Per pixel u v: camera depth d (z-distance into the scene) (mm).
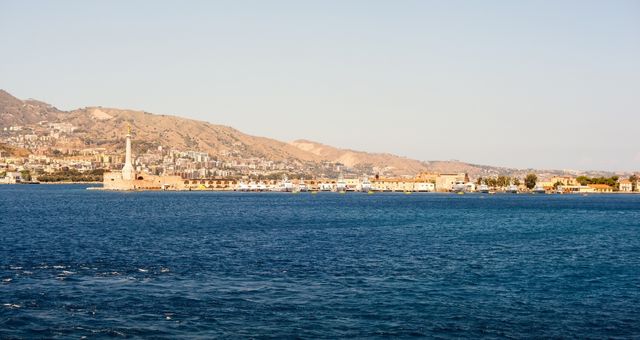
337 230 132750
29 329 48562
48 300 57031
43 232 121188
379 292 61906
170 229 132125
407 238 115000
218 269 74812
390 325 50375
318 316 52750
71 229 129125
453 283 66938
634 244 105875
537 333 48625
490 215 195500
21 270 72812
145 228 134000
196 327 49406
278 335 47656
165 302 56781
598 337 47750
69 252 89625
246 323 50562
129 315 52500
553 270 76062
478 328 49750
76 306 55062
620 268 77938
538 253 92188
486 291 62844
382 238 114562
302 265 78500
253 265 78188
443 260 83938
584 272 74688
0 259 81625
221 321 51062
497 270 75750
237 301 57500
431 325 50469
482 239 113875
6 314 52219
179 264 78625
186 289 62438
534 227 145125
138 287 63188
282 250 93875
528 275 72312
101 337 46938
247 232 125875
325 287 64188
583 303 57906
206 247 97375
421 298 59406
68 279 67250
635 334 48562
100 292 60562
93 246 97562
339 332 48500
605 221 168000
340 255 88312
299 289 63031
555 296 60781
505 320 52000
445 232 129375
